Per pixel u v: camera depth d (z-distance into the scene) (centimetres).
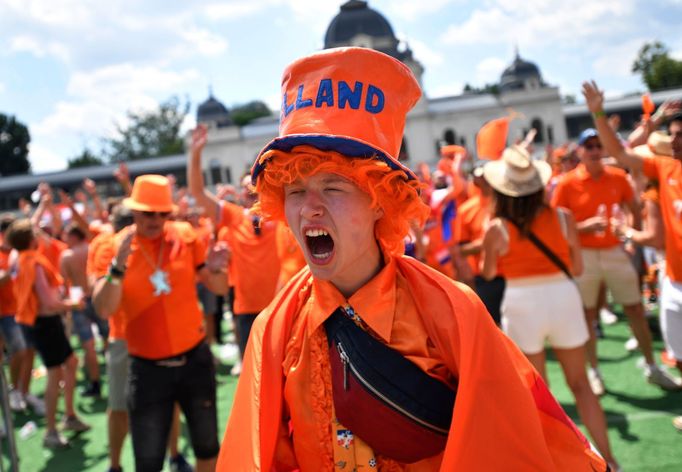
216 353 872
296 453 160
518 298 395
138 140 8444
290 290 171
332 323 155
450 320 145
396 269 159
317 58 149
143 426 352
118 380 438
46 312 576
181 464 474
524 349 396
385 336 146
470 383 136
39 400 705
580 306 394
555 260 390
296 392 158
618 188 566
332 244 150
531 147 528
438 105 6894
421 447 147
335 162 142
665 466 398
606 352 676
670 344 419
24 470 526
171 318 358
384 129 147
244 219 570
